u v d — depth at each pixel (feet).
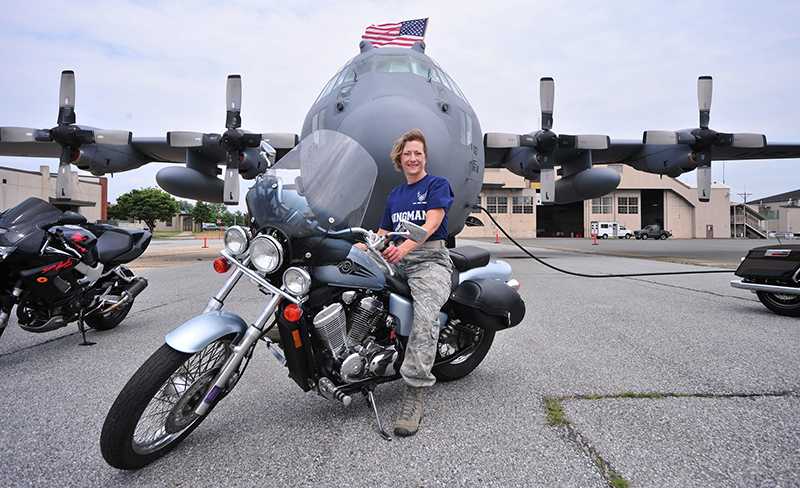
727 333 11.96
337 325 6.61
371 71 19.07
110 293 12.88
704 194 39.24
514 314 8.37
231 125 33.24
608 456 5.85
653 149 43.27
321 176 6.55
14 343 11.85
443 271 7.39
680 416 6.96
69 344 11.71
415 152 7.44
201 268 30.96
